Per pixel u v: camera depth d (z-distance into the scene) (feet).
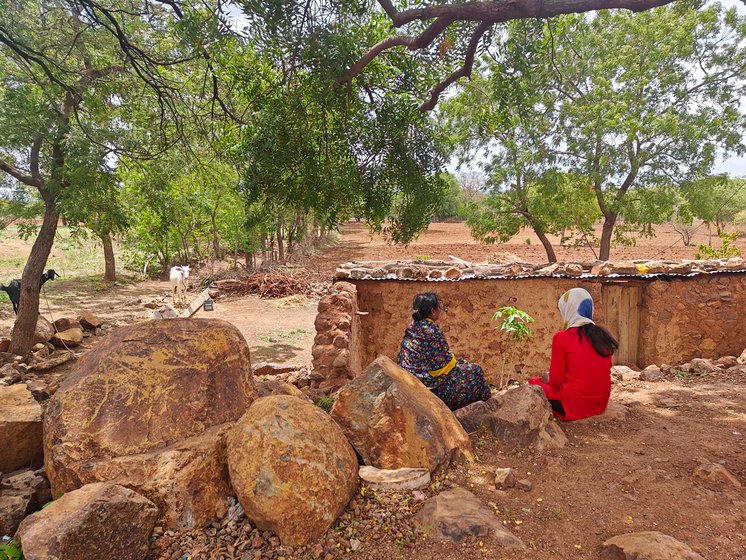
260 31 16.76
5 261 72.84
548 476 9.90
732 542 7.62
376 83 22.93
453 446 10.41
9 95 24.03
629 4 13.91
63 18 23.71
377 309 26.55
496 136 55.42
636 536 7.38
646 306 25.23
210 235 73.26
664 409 13.70
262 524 7.89
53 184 26.48
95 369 9.60
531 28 19.19
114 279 65.36
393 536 7.95
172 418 9.38
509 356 26.04
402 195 23.53
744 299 25.12
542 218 58.54
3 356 27.32
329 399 15.71
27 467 11.14
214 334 10.63
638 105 52.54
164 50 25.30
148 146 28.37
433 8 15.58
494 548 7.56
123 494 7.59
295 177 20.93
